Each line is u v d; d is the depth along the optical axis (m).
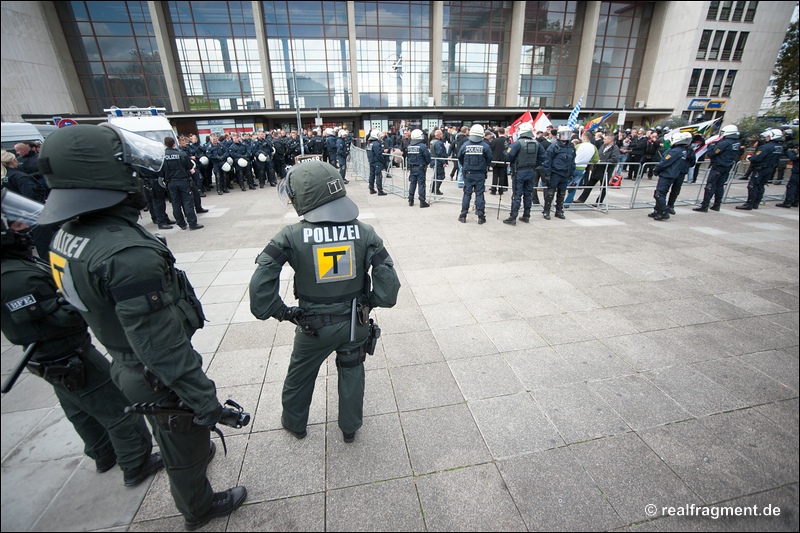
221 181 11.59
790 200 9.21
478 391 2.75
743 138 13.80
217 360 3.14
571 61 25.77
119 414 1.90
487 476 2.09
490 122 26.45
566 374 2.95
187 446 1.61
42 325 1.62
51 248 1.52
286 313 1.91
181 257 5.70
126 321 1.33
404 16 23.47
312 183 1.85
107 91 19.66
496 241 6.33
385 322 3.74
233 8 21.19
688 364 3.08
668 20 23.19
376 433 2.38
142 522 1.85
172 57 20.88
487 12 24.09
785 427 2.42
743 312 3.95
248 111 22.02
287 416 2.27
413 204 9.40
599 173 9.41
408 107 23.80
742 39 17.83
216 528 1.83
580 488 2.02
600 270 5.09
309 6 22.14
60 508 1.66
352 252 1.92
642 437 2.34
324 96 23.92
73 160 1.31
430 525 1.84
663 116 23.27
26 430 1.66
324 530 1.82
